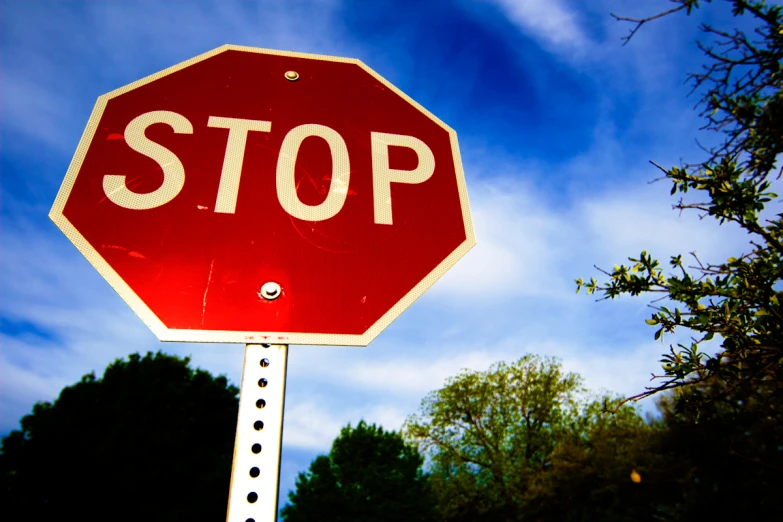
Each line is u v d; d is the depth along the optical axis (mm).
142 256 1356
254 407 1208
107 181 1445
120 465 17922
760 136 2166
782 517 9820
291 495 31438
